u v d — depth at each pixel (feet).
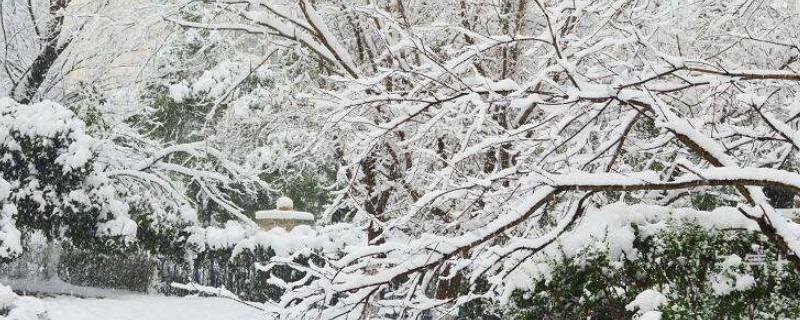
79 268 56.18
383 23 29.53
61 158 46.75
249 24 33.55
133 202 56.03
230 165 60.59
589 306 18.65
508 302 19.65
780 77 17.71
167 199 59.47
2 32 55.83
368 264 19.62
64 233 49.83
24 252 52.06
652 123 23.80
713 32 25.55
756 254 18.39
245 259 56.03
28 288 49.21
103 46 52.54
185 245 57.47
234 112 37.17
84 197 48.24
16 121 46.44
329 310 19.20
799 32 26.04
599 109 19.31
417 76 27.53
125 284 58.13
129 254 56.85
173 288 58.70
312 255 53.16
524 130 19.62
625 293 18.57
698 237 18.38
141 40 37.17
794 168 26.78
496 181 19.86
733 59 27.37
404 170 30.66
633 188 17.02
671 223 18.88
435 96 20.75
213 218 78.54
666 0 24.20
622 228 18.94
